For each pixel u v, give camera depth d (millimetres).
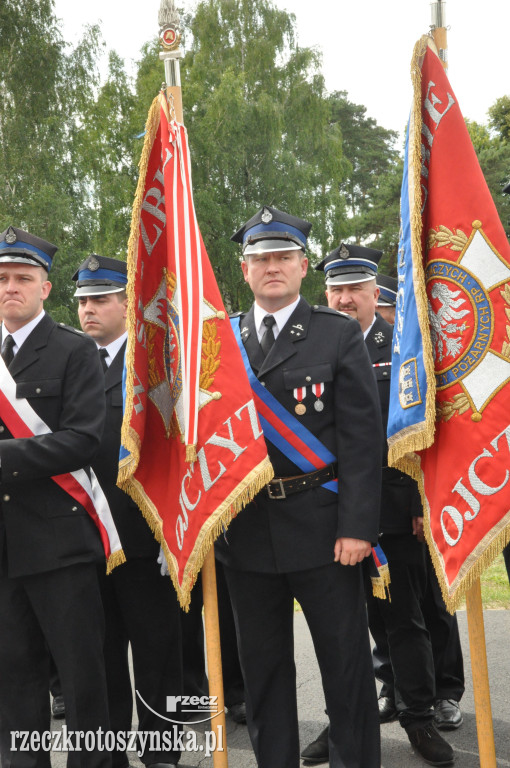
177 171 3340
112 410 4211
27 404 3502
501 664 5344
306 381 3453
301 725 4527
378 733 3434
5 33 26031
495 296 3098
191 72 29641
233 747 4312
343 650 3375
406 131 3287
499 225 3145
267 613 3488
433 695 4094
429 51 3219
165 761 3928
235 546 3484
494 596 6801
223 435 3283
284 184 27547
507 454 3045
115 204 26438
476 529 3053
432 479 3215
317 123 29719
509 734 4289
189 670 4676
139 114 27109
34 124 26094
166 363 3518
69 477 3525
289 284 3527
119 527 3998
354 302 4547
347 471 3383
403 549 4168
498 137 38375
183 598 3297
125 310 4512
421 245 3172
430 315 3213
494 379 3078
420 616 4180
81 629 3463
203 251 3385
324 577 3389
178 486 3410
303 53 29922
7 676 3506
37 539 3443
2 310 3562
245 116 27594
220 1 30688
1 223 23531
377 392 3488
